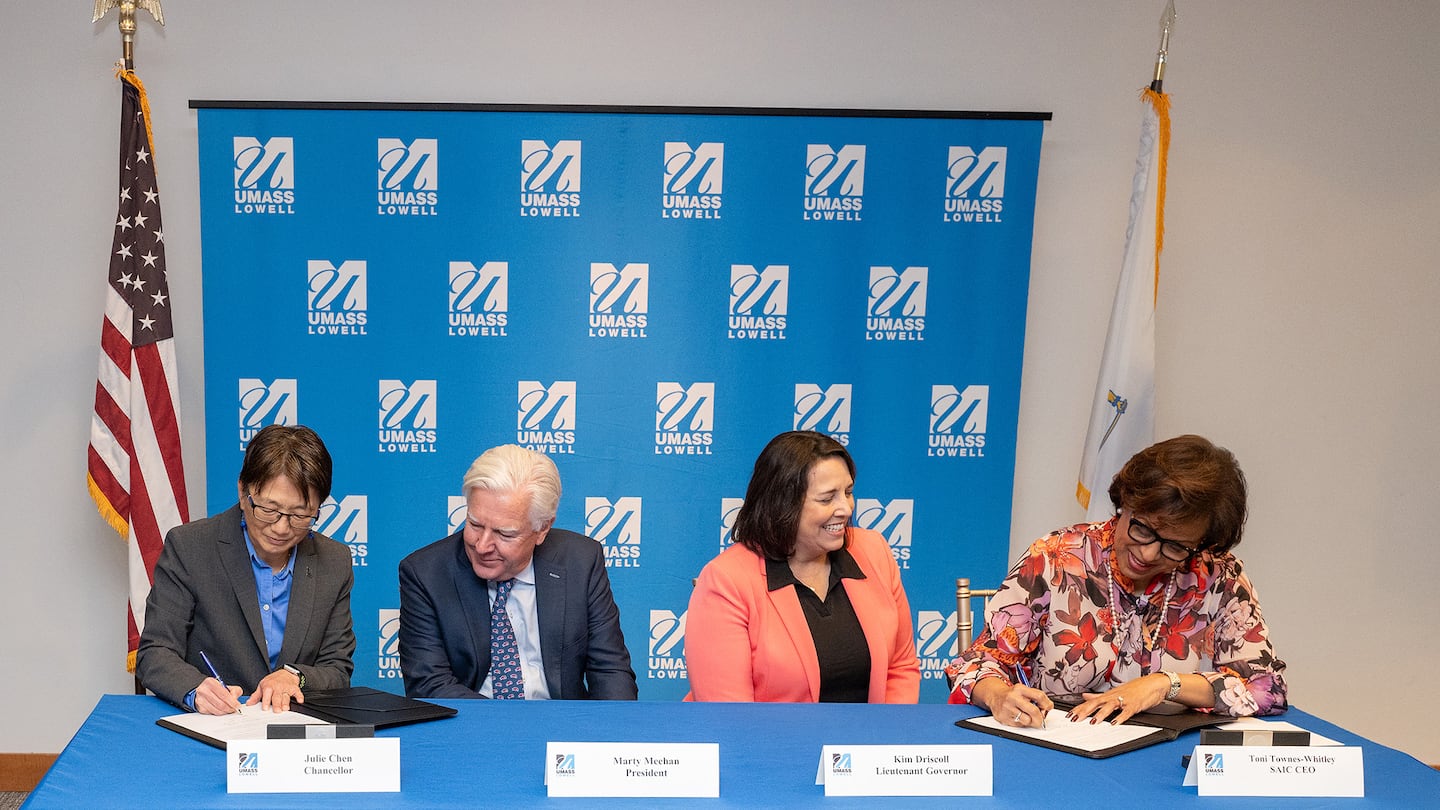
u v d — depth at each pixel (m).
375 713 1.93
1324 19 3.44
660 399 3.37
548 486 2.27
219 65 3.25
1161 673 2.05
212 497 3.30
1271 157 3.48
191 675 2.01
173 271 3.32
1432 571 3.68
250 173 3.20
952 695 2.19
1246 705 2.01
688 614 2.46
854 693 2.42
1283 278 3.53
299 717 1.90
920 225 3.34
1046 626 2.15
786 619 2.38
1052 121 3.42
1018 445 3.56
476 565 2.31
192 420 3.37
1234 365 3.56
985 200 3.34
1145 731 1.92
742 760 1.79
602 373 3.35
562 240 3.30
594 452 3.38
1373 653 3.70
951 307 3.37
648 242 3.31
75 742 1.77
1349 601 3.68
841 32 3.35
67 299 3.31
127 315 3.09
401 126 3.22
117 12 3.21
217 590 2.27
